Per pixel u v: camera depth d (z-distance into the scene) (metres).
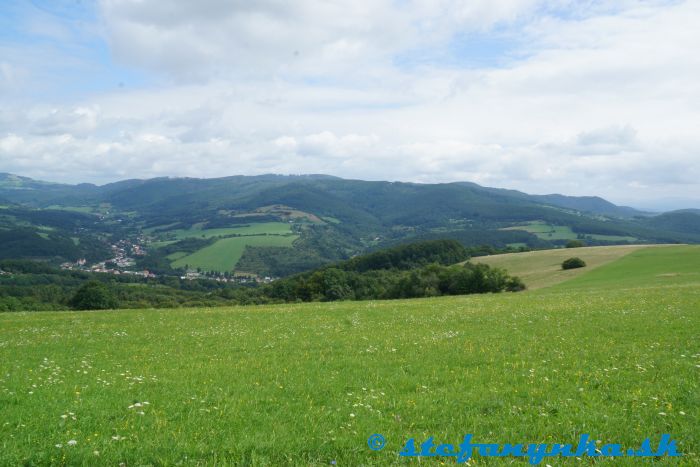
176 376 15.82
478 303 41.06
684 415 10.33
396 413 11.23
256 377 15.46
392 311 36.44
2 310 73.81
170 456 8.71
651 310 28.58
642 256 99.00
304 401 12.45
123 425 10.59
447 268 99.25
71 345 24.00
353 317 32.97
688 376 13.53
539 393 12.44
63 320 35.75
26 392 13.67
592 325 23.98
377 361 17.56
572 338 20.67
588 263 99.19
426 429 10.16
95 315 39.03
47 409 11.83
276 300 103.38
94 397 13.05
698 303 31.19
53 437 9.69
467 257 143.88
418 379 14.55
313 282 104.00
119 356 20.67
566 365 15.66
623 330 22.09
